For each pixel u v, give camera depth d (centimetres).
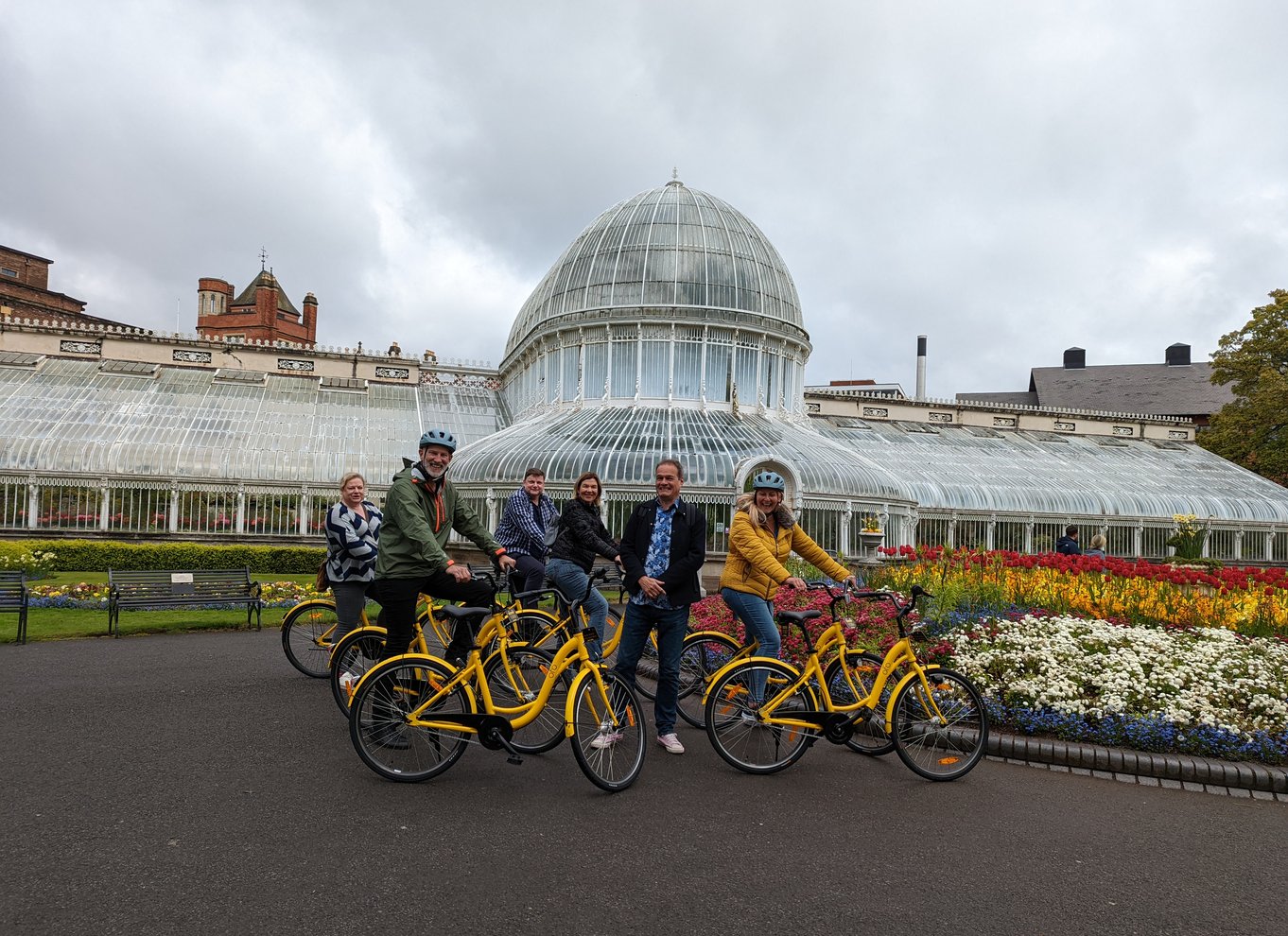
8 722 809
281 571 2458
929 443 4216
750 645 884
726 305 3231
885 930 454
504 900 471
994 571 1421
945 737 758
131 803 603
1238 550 3922
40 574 2022
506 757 761
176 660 1154
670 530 785
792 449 2809
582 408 3142
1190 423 5019
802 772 747
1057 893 512
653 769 738
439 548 723
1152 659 952
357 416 3591
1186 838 621
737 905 477
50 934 414
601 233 3422
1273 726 820
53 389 3278
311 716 866
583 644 703
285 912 446
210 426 3259
